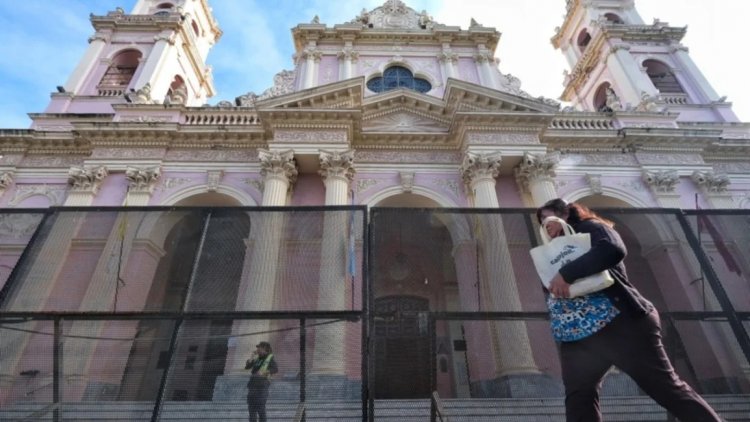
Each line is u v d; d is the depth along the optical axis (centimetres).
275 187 1254
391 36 1925
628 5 2402
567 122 1595
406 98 1530
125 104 1502
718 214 619
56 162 1430
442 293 706
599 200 1416
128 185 1318
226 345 509
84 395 472
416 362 500
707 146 1520
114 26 2009
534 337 530
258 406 471
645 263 957
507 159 1362
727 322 524
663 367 228
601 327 238
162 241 889
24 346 489
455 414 478
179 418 463
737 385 509
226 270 570
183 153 1413
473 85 1426
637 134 1473
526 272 570
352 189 1337
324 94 1412
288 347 502
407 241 584
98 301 567
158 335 514
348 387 479
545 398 493
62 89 1689
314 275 564
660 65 2069
